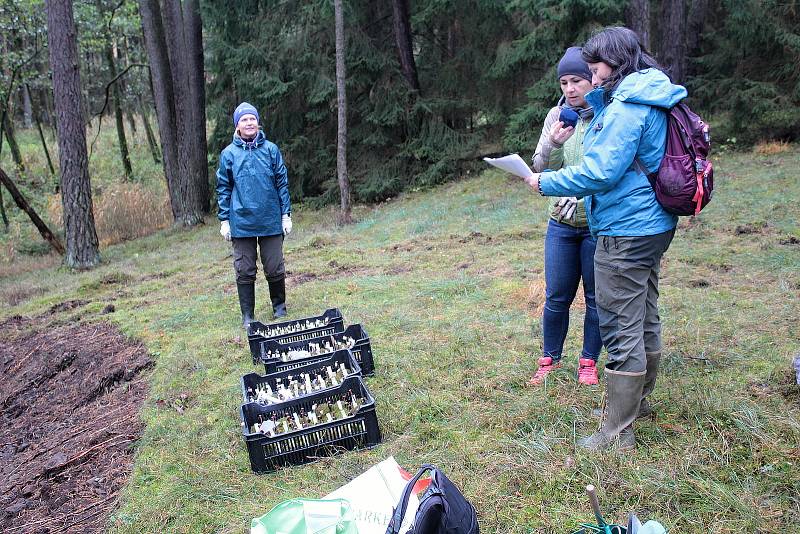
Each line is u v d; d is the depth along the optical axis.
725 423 2.92
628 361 2.74
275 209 5.45
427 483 2.64
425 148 13.99
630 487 2.55
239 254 5.48
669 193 2.48
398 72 14.31
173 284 8.28
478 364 4.06
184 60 14.50
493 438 3.12
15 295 9.17
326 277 7.24
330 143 15.28
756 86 11.22
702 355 3.68
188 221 14.97
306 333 4.59
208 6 14.70
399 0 14.05
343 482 2.92
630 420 2.84
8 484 3.71
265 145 5.34
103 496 3.21
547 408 3.31
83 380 5.37
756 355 3.62
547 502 2.58
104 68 25.16
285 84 14.01
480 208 10.46
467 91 14.65
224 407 3.92
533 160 3.45
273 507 2.63
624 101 2.45
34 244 16.80
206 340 5.33
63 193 10.94
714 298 4.72
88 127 27.91
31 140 26.58
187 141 14.78
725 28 11.90
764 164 9.99
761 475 2.55
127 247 13.40
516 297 5.31
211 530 2.71
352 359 3.88
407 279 6.51
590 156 2.49
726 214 7.46
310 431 3.14
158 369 4.88
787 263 5.39
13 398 5.65
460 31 14.70
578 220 3.35
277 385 3.80
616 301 2.69
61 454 3.90
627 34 2.53
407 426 3.39
